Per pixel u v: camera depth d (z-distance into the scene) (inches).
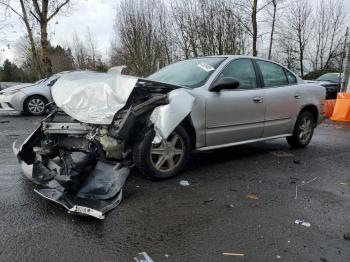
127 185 165.2
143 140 160.4
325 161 220.7
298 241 117.6
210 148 187.6
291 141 248.8
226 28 979.9
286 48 1408.7
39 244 112.7
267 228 126.2
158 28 1114.1
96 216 126.5
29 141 164.6
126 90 152.6
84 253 108.3
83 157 150.9
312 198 156.1
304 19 1389.0
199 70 197.5
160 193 156.4
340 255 109.7
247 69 209.3
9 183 167.5
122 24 1165.7
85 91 152.3
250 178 181.2
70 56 1699.1
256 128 208.8
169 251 110.2
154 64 1124.5
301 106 239.3
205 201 148.9
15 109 447.5
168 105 156.3
